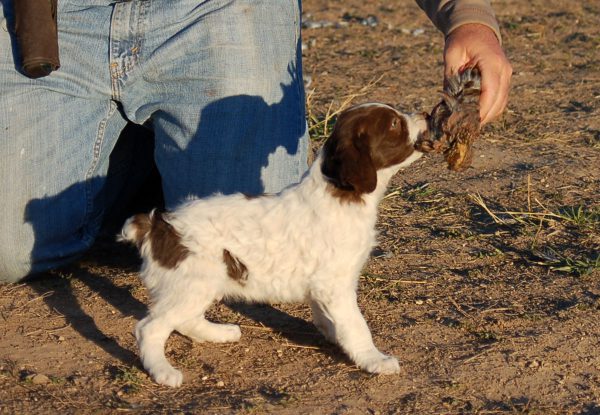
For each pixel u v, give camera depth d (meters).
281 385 8.16
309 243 8.23
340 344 8.45
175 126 10.10
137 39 9.88
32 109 9.88
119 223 11.71
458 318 9.38
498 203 12.40
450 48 9.14
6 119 9.78
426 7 9.96
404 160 8.30
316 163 8.40
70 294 10.00
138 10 9.86
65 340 8.95
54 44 9.55
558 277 10.28
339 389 8.07
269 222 8.31
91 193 10.34
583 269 10.33
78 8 9.95
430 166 13.77
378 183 8.37
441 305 9.68
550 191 12.77
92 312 9.57
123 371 8.32
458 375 8.27
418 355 8.66
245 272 8.35
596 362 8.49
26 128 9.86
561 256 10.78
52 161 10.02
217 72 9.84
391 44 20.75
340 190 8.20
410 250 11.02
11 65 9.82
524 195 12.65
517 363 8.48
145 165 11.36
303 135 10.39
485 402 7.85
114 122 10.34
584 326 9.16
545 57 19.62
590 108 16.28
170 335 9.07
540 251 10.91
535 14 23.27
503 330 9.12
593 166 13.67
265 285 8.42
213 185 10.09
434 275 10.37
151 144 11.27
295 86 10.27
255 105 9.98
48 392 7.96
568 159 13.97
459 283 10.18
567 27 22.03
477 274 10.37
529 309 9.55
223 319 9.45
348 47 20.45
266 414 7.63
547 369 8.38
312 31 21.77
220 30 9.81
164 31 9.84
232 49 9.84
